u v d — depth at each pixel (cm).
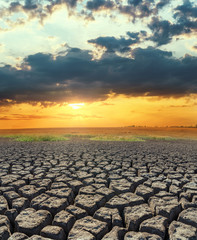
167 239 264
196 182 505
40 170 618
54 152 1066
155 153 1058
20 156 917
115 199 361
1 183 468
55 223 285
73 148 1270
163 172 609
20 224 276
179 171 618
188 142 2069
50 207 331
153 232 264
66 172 588
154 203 342
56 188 443
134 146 1452
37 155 954
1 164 719
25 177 528
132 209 320
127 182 487
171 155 989
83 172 600
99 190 414
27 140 1972
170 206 327
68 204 361
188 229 259
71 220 292
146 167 687
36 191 406
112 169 655
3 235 252
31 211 314
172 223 274
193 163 779
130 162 783
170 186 450
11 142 1792
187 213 304
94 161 809
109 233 254
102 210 319
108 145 1506
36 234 269
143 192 407
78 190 458
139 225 288
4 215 302
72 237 247
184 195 389
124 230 268
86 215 317
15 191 431
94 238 247
